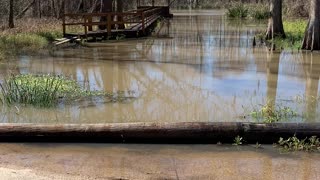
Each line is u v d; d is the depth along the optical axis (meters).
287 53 18.36
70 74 13.62
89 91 11.23
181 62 16.14
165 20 39.66
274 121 8.55
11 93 10.05
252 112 9.23
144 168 6.17
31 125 7.28
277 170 6.12
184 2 74.56
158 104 10.16
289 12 36.53
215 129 7.15
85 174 5.93
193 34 26.89
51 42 21.12
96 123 7.85
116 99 10.55
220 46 20.86
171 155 6.69
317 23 19.03
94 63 15.82
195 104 10.13
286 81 12.64
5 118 8.86
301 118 8.76
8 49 18.41
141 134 7.18
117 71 14.28
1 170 6.01
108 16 24.27
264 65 15.38
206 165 6.29
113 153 6.77
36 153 6.75
